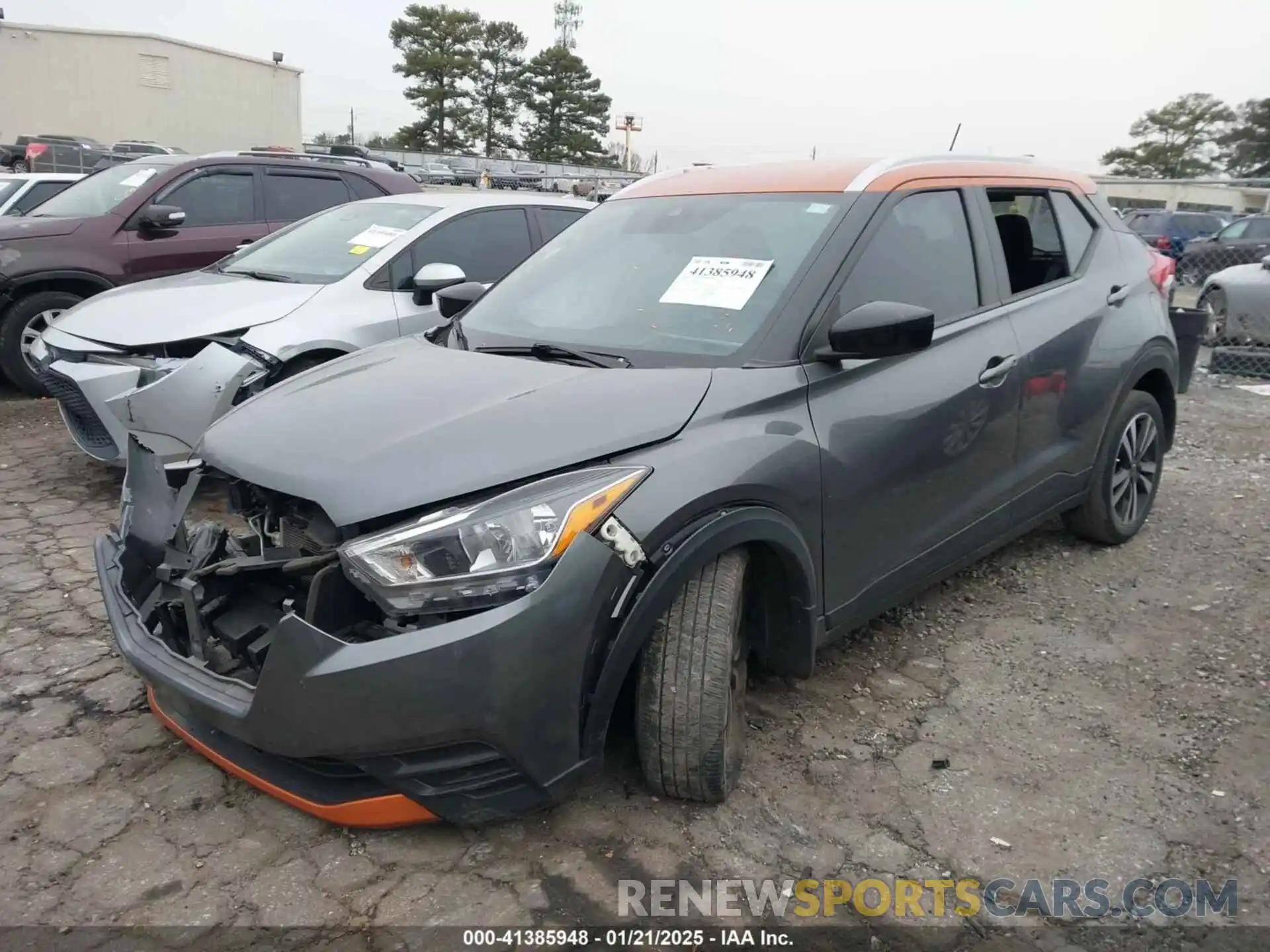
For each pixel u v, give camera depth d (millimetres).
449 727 2176
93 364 5043
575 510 2270
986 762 2951
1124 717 3209
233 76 43594
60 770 2820
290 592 2680
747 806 2709
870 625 3846
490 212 6258
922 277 3307
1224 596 4129
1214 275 10617
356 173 8242
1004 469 3623
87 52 38531
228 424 2836
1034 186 4035
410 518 2281
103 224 7180
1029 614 3961
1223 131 72750
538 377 2791
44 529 4785
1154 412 4570
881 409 2992
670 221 3543
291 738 2262
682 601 2508
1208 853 2561
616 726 2963
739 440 2588
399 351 3309
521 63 68312
